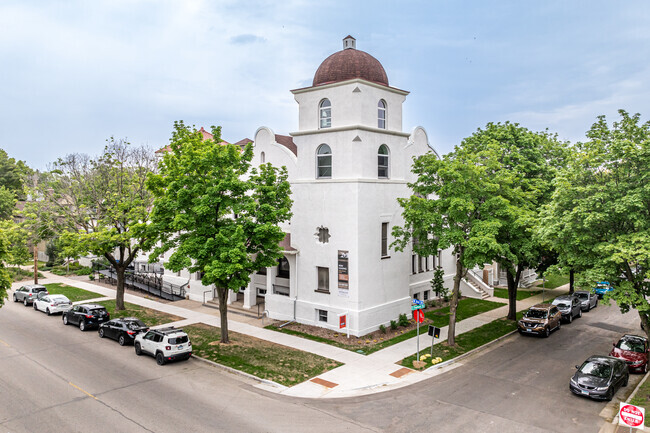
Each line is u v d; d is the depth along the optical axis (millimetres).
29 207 32219
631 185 17672
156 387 18250
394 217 28297
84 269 47812
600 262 17812
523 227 25016
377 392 18016
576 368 19109
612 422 15484
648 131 18453
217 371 20328
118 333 24344
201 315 30422
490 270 41000
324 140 27094
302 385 18641
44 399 16875
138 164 32375
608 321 30641
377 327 26625
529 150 31578
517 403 17000
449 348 23547
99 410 15977
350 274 25672
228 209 22531
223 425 14922
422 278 33750
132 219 30719
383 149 28109
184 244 22062
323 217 26953
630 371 20828
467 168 23250
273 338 25125
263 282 31719
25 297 33750
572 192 18781
